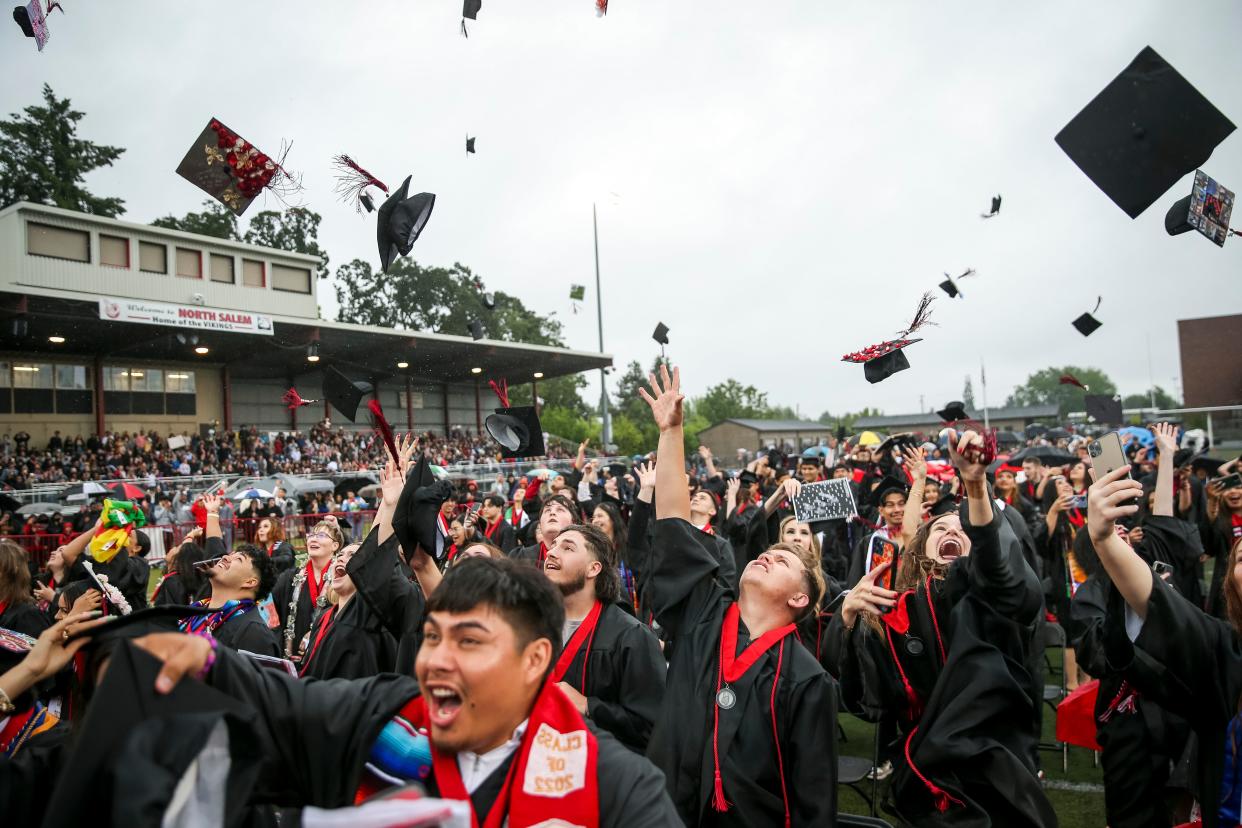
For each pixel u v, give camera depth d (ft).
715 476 34.01
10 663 8.37
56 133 133.59
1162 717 10.55
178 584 18.83
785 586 8.73
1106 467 8.02
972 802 8.82
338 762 5.16
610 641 10.36
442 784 4.90
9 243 74.95
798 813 8.00
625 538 17.35
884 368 14.03
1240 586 7.59
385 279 163.22
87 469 77.71
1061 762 16.48
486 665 4.82
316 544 16.01
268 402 106.63
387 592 10.48
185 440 86.94
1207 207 10.75
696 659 8.86
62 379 90.43
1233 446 115.14
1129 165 10.91
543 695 5.31
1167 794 10.89
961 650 9.45
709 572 9.14
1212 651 7.52
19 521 48.01
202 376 100.17
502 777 5.01
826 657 11.27
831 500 21.30
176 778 3.59
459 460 106.93
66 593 14.10
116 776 3.47
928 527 11.01
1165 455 15.43
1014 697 9.15
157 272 84.23
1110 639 8.00
